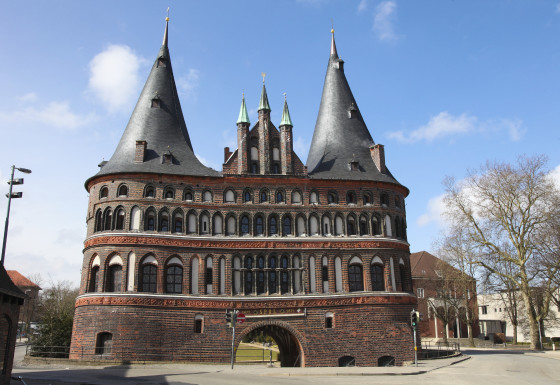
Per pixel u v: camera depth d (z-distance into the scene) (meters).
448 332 91.81
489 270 62.62
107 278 43.41
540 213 59.84
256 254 46.53
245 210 47.38
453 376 33.38
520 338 107.94
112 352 41.28
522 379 31.84
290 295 46.00
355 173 51.06
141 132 49.47
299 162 49.62
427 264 97.50
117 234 43.97
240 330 44.41
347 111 56.00
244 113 49.72
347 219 49.06
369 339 45.97
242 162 48.38
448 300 79.44
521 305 88.44
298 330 45.34
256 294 45.59
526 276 61.66
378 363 45.47
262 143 49.34
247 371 35.44
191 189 46.91
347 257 48.00
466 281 73.06
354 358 45.44
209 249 45.72
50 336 49.12
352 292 47.09
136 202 45.16
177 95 54.25
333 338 45.62
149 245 44.25
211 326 43.94
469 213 63.28
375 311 46.72
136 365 40.03
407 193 54.50
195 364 41.34
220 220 46.72
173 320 43.12
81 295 43.44
